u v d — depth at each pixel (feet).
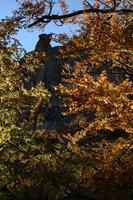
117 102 28.40
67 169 45.85
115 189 32.86
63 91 29.60
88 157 45.01
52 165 46.91
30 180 47.47
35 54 41.88
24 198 49.49
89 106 29.04
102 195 33.30
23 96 44.70
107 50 32.19
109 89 28.22
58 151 47.44
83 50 33.04
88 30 34.24
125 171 32.86
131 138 33.99
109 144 37.65
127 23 33.06
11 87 42.52
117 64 35.68
